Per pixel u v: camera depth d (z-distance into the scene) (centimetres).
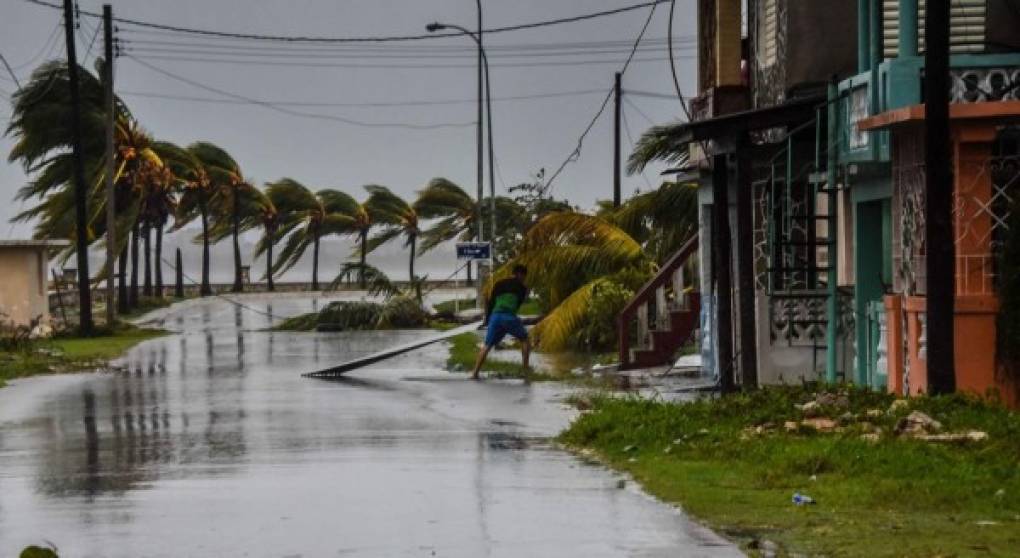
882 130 2333
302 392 3297
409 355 4775
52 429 2573
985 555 1277
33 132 8056
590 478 1816
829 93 2522
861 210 2636
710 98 3366
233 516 1566
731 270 3250
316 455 2102
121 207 8988
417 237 14250
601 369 3816
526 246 4938
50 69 7944
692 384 3275
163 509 1619
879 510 1495
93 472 1958
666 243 4994
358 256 14612
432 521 1517
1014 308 2158
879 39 2412
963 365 2192
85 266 6575
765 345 2922
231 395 3241
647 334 4003
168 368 4288
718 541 1373
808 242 2697
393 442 2261
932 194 2023
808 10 2777
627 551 1341
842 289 2755
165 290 13562
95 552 1383
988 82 2219
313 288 14262
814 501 1552
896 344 2386
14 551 1396
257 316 8831
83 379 3859
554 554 1338
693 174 3603
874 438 1872
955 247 2208
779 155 2877
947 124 2005
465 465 1962
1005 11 2472
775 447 1880
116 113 8531
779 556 1300
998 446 1761
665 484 1716
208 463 2031
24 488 1812
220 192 13225
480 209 7175
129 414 2822
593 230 4875
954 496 1523
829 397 2203
